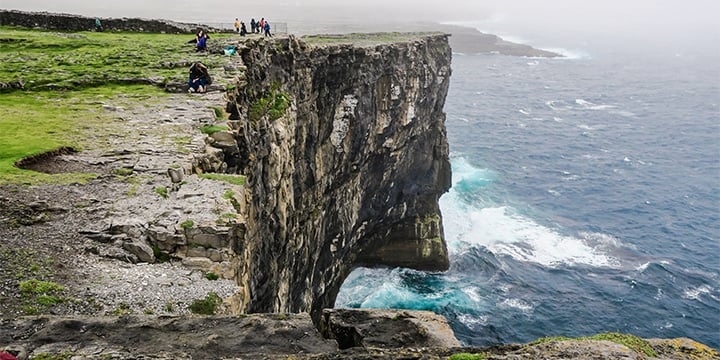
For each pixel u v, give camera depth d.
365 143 49.28
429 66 62.69
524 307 54.47
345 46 44.03
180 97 29.58
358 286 56.28
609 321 52.66
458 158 103.12
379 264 60.25
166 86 31.25
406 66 55.56
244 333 11.39
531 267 62.56
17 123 24.19
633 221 76.62
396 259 60.62
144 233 15.74
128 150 21.52
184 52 40.91
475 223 73.69
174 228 15.91
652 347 12.12
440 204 78.50
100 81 32.34
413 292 56.50
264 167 29.95
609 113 147.62
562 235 71.31
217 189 18.95
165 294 13.81
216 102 28.42
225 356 10.57
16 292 12.55
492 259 63.97
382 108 52.00
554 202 83.06
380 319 13.97
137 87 31.88
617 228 74.12
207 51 41.03
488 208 79.38
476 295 56.41
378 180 54.78
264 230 28.45
